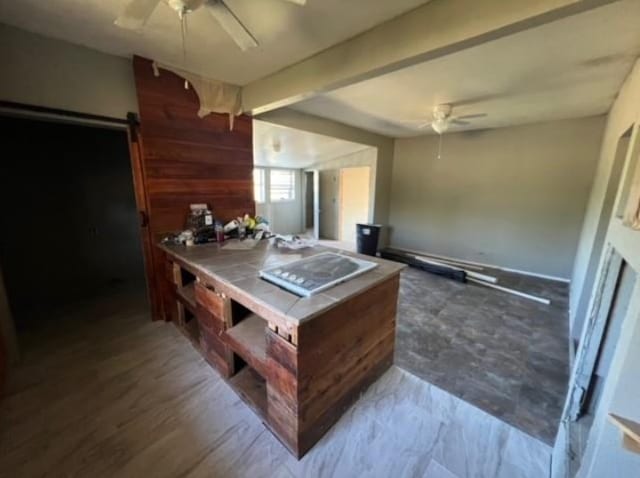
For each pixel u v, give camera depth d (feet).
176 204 9.03
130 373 6.77
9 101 6.20
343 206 24.13
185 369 6.91
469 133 16.22
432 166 17.90
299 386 4.50
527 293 12.33
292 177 26.04
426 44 5.20
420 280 13.85
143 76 7.78
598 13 4.99
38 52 6.42
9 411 5.64
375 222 18.93
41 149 10.14
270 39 6.41
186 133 8.88
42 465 4.62
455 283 13.50
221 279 5.77
